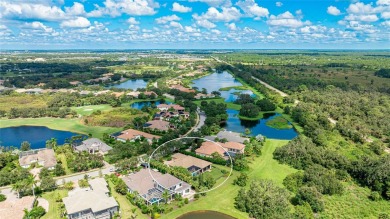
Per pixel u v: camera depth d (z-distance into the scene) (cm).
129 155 13938
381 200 10512
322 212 9662
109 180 11688
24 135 17838
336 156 12925
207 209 9894
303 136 17175
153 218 9269
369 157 12662
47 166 12569
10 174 11631
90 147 14675
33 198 9875
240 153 14150
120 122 19775
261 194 9944
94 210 8975
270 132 18738
